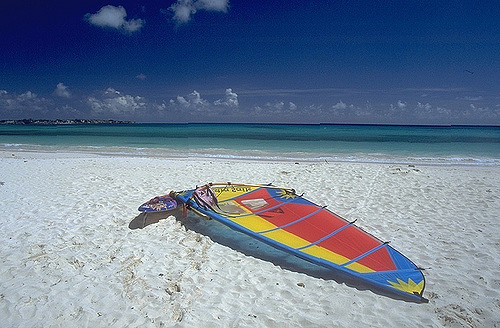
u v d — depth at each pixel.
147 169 11.52
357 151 18.06
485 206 7.53
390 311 4.00
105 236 5.96
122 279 4.65
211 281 4.62
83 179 9.84
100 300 4.20
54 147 20.03
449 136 32.47
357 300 4.21
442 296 4.30
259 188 7.59
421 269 4.70
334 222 5.98
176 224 6.47
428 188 8.89
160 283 4.57
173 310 4.01
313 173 10.76
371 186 9.16
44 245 5.60
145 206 6.59
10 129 48.84
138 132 38.28
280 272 4.88
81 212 7.09
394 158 15.33
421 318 3.89
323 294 4.35
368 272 4.57
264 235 5.34
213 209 6.32
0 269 4.89
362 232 5.67
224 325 3.74
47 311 3.99
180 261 5.16
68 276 4.72
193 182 9.60
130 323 3.80
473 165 13.29
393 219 6.86
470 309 4.05
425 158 15.30
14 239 5.85
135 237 5.94
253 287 4.48
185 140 25.50
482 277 4.71
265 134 33.94
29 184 9.30
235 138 27.67
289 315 3.92
